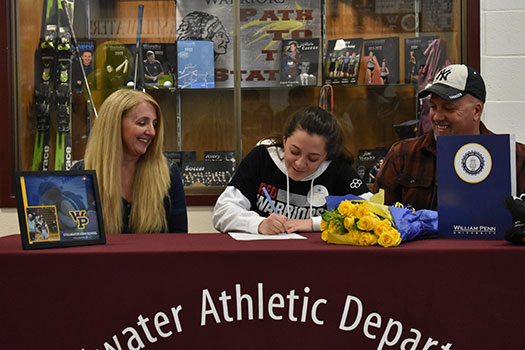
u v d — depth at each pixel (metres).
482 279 1.08
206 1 3.07
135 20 3.06
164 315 1.10
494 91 2.90
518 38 2.88
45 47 3.00
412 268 1.09
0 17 2.85
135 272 1.10
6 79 2.85
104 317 1.10
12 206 2.87
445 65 2.97
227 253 1.10
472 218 1.23
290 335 1.10
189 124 3.08
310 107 1.81
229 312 1.10
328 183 1.92
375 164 3.05
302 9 3.07
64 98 3.00
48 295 1.10
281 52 3.08
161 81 3.06
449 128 1.96
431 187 2.03
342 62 3.06
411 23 3.02
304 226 1.57
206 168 3.04
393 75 3.04
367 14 3.06
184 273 1.10
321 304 1.09
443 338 1.09
